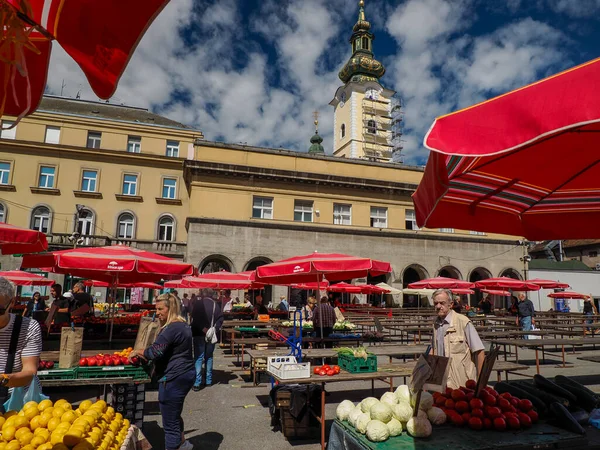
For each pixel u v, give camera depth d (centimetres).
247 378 975
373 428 321
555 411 353
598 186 352
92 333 1066
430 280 2041
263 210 2791
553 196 368
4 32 172
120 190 3372
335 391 854
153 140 3578
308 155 2958
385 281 2953
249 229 2652
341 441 376
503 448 305
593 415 387
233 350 1303
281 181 2820
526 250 3328
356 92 5403
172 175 3497
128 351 589
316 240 2786
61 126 3381
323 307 1074
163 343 445
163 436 570
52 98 3791
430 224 331
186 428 611
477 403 349
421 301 3133
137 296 3100
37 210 3191
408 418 336
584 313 2748
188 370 456
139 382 530
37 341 350
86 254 805
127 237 3328
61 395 793
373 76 5600
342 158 3039
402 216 3072
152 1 170
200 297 902
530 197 363
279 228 2708
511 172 320
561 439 319
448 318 469
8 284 335
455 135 199
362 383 933
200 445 540
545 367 1172
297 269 870
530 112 185
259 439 564
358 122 5309
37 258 807
